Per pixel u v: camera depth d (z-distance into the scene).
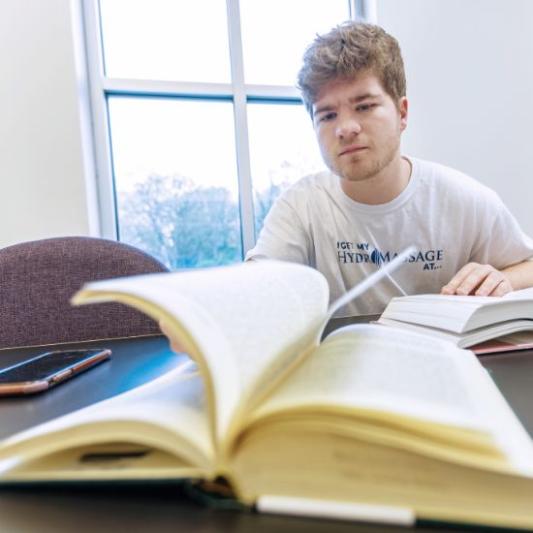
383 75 0.77
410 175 0.94
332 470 0.15
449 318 0.41
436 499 0.14
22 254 0.70
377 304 0.93
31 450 0.16
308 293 0.31
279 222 0.98
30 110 1.26
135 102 1.59
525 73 1.55
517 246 0.98
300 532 0.14
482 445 0.14
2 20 1.23
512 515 0.14
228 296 0.21
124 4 1.57
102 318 0.71
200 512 0.16
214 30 1.64
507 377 0.31
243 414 0.15
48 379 0.34
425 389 0.19
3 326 0.67
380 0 1.51
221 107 1.67
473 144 1.56
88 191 1.37
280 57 1.71
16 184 1.26
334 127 0.79
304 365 0.24
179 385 0.23
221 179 1.68
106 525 0.15
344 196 0.95
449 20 1.52
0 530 0.15
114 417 0.16
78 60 1.36
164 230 1.65
